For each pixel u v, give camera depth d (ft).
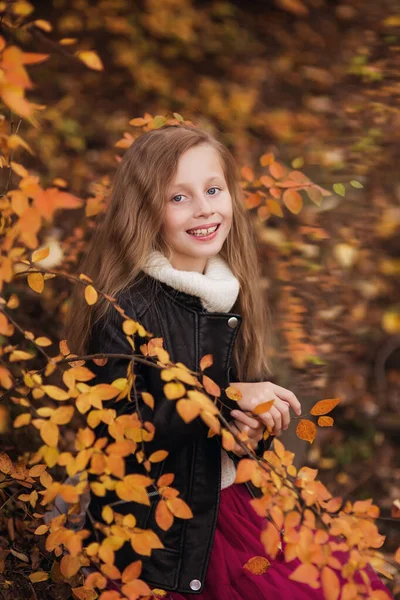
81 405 5.05
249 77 17.03
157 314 6.24
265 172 12.94
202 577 6.00
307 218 10.65
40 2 17.78
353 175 10.86
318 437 12.00
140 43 16.88
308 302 10.56
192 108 15.19
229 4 19.22
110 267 6.45
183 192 6.39
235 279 6.68
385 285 12.80
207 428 5.85
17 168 4.74
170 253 6.56
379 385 13.12
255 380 7.34
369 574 6.24
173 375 4.86
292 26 17.88
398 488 11.50
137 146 6.63
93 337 6.29
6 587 6.40
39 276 5.52
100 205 8.11
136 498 5.01
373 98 11.29
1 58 4.57
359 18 14.26
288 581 6.02
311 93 15.85
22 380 5.55
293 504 5.17
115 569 5.12
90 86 16.83
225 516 6.52
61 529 5.19
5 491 7.09
